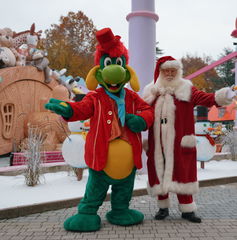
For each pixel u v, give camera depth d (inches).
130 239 129.2
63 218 160.4
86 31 1422.2
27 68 405.7
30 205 167.2
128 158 139.9
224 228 143.6
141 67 256.7
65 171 284.8
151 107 154.3
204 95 153.0
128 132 143.4
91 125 143.2
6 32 398.6
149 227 144.7
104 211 173.9
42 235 134.6
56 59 1245.1
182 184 146.6
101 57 148.3
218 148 465.4
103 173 139.9
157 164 150.9
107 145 137.7
